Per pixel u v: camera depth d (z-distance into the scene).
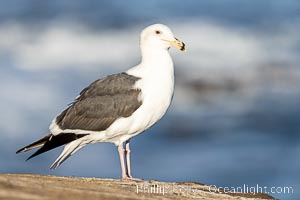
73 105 12.62
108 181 11.14
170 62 12.53
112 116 12.21
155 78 12.32
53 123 12.62
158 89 12.27
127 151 12.49
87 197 9.20
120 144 12.38
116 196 9.52
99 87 12.48
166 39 12.51
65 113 12.61
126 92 12.21
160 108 12.35
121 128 12.20
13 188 9.10
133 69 12.65
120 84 12.30
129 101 12.16
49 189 9.32
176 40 12.50
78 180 10.73
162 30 12.55
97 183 10.65
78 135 12.45
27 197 8.75
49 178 10.60
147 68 12.46
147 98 12.18
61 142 12.48
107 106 12.25
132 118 12.20
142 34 12.68
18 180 9.62
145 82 12.27
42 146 12.42
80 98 12.64
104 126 12.27
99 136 12.38
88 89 12.63
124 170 12.25
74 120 12.45
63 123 12.51
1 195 8.70
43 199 8.76
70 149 12.50
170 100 12.51
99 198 9.27
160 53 12.52
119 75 12.48
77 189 9.61
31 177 10.40
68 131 12.46
